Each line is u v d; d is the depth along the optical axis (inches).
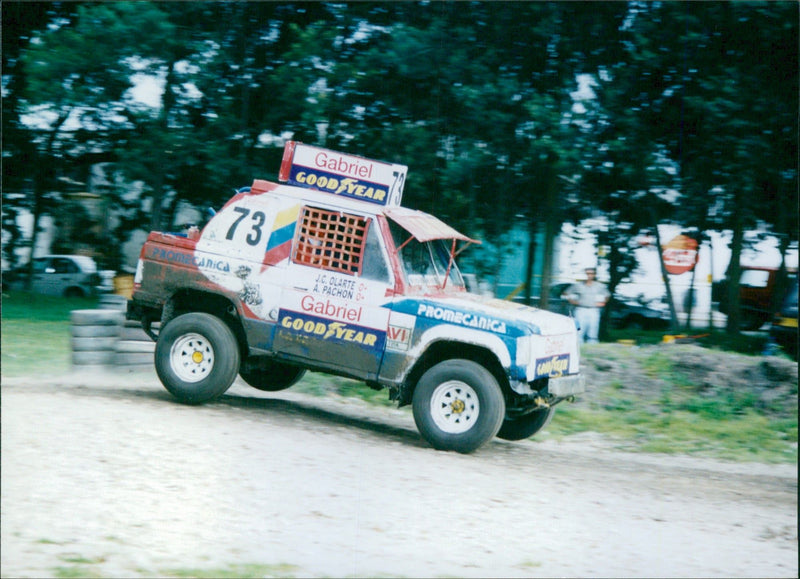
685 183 552.7
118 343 398.0
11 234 733.3
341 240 325.7
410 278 324.5
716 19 510.3
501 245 549.6
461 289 360.2
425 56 511.8
